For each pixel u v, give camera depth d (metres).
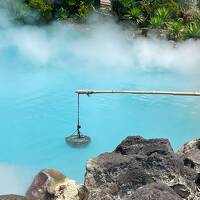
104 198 5.48
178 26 24.36
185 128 14.32
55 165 11.80
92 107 15.90
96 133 13.78
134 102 16.41
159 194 4.91
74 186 6.36
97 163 6.09
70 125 14.39
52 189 6.40
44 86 18.05
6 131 13.95
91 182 5.95
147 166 5.81
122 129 14.17
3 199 5.43
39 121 14.73
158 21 25.48
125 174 5.77
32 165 11.84
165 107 15.97
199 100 16.62
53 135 13.64
